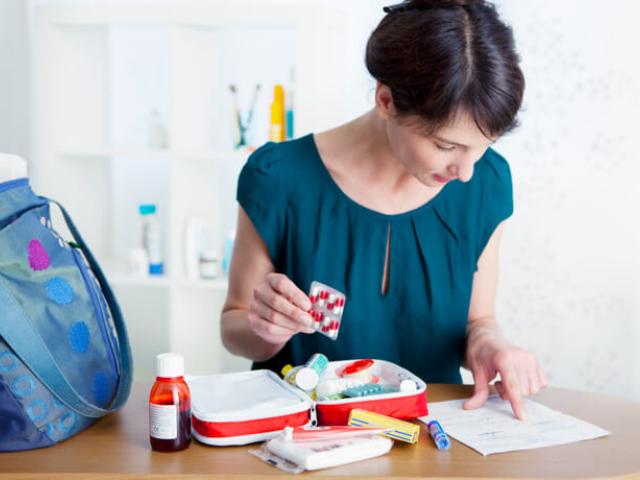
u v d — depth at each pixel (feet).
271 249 4.66
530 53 9.10
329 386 3.57
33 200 3.46
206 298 9.39
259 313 3.67
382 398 3.41
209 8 8.36
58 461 3.01
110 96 9.90
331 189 4.55
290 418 3.23
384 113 3.73
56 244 3.41
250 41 9.76
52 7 8.73
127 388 3.57
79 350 3.33
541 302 9.49
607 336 9.42
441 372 4.67
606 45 8.96
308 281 4.58
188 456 3.07
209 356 9.52
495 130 3.36
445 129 3.37
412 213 4.53
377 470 2.95
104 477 2.86
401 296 4.59
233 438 3.16
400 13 3.60
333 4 9.30
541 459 3.10
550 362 9.56
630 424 3.58
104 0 9.94
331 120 8.64
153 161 10.24
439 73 3.26
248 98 9.86
